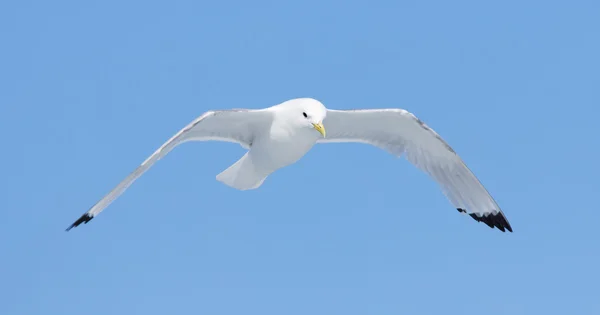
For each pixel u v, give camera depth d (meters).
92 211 11.34
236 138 12.73
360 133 13.70
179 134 11.42
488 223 14.12
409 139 13.66
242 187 13.21
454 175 13.88
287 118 12.28
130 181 11.30
